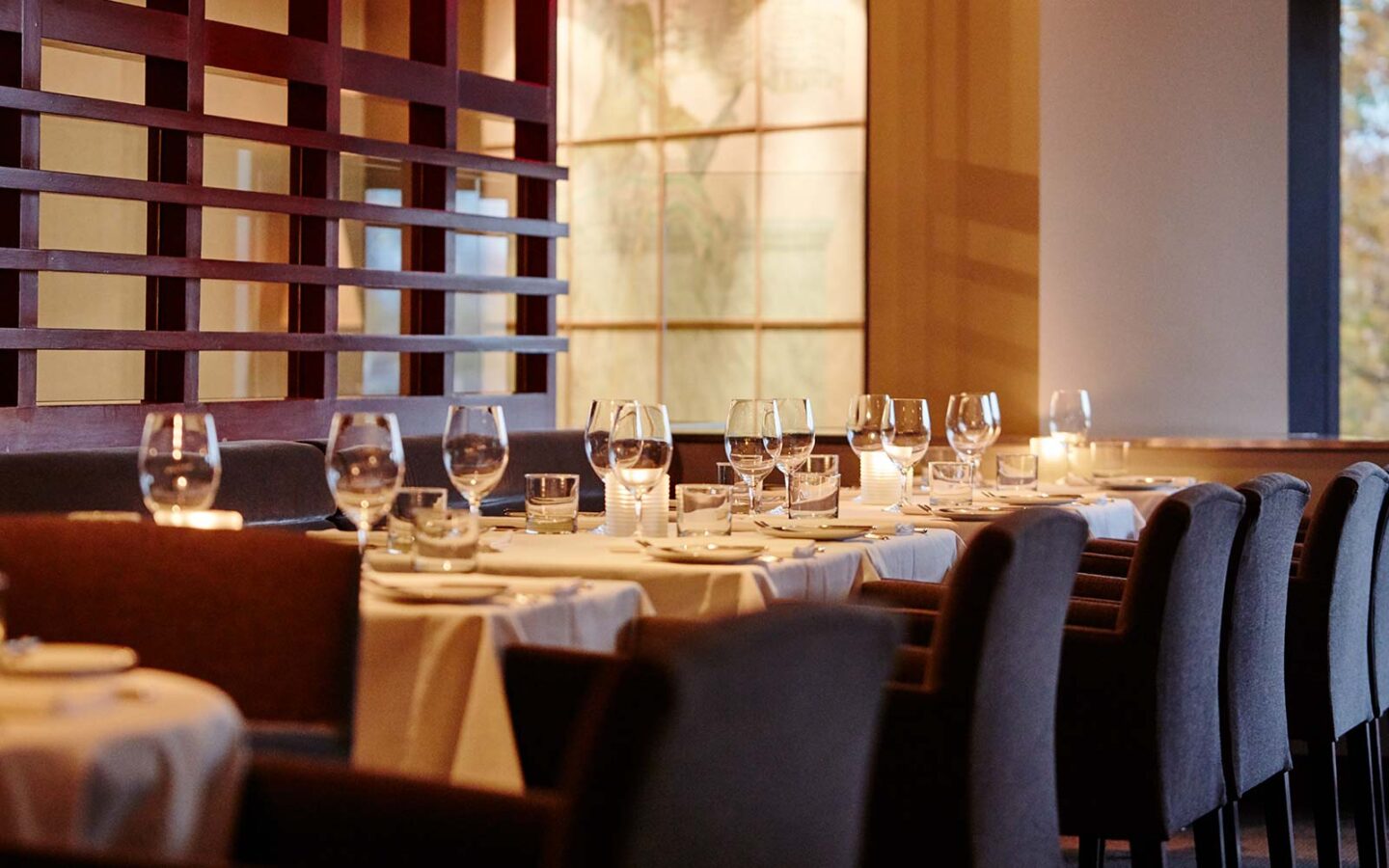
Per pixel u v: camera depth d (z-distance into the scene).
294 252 5.05
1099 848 3.47
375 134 5.39
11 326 4.11
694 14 7.38
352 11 5.90
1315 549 3.74
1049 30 6.38
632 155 7.53
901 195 6.69
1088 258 6.41
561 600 2.35
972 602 2.36
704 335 7.01
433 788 1.57
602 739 1.17
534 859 1.53
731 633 1.25
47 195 4.30
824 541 3.23
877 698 1.54
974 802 2.37
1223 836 3.31
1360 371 6.72
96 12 4.31
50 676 1.53
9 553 1.97
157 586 1.99
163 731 1.37
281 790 1.60
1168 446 5.70
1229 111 6.31
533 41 6.00
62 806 1.28
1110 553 4.07
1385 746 5.01
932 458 4.61
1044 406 6.42
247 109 4.92
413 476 4.51
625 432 2.96
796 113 7.12
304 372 5.09
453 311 5.57
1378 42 6.64
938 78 6.62
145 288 4.60
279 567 1.99
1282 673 3.50
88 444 4.31
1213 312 6.35
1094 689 2.90
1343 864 4.15
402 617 2.22
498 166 5.70
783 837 1.38
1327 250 6.71
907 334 6.68
